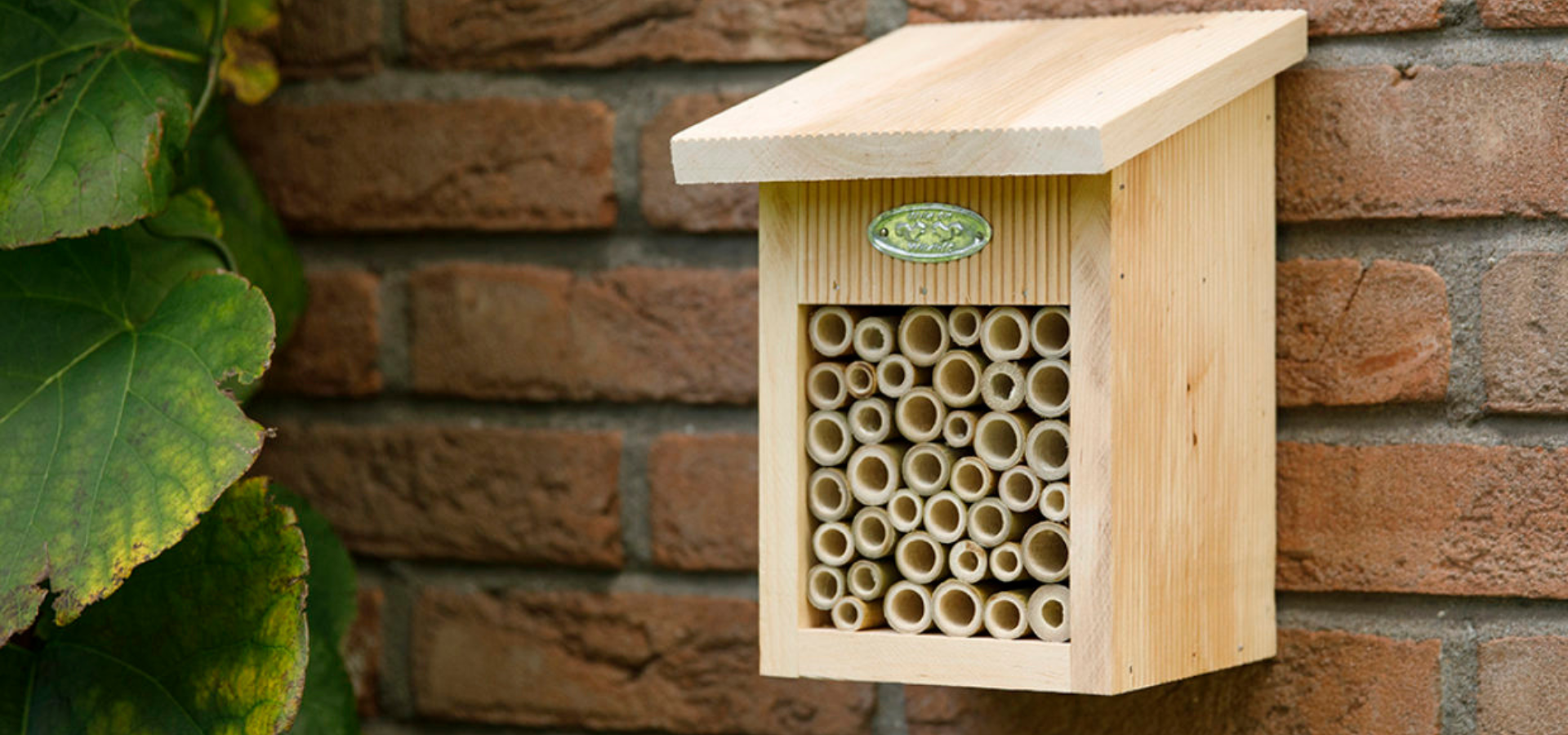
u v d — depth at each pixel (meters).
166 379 1.25
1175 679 1.23
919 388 1.21
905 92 1.23
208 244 1.36
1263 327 1.29
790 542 1.23
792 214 1.23
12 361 1.27
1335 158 1.30
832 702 1.38
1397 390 1.29
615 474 1.40
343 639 1.39
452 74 1.42
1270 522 1.30
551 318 1.41
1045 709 1.35
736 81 1.38
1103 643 1.18
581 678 1.41
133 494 1.22
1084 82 1.21
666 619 1.40
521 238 1.42
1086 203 1.18
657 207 1.39
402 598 1.43
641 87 1.40
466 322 1.42
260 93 1.44
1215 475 1.25
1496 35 1.28
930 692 1.37
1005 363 1.20
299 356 1.44
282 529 1.26
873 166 1.17
